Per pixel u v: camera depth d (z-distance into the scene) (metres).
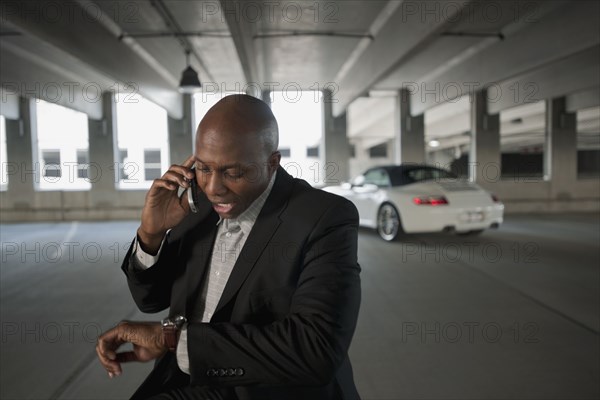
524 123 15.89
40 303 3.78
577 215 10.32
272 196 0.90
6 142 10.40
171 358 1.02
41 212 10.49
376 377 2.34
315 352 0.71
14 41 6.46
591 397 2.10
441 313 3.35
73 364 2.54
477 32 6.66
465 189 6.33
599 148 20.58
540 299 3.67
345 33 6.97
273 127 0.83
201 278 0.97
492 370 2.40
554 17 5.51
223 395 0.92
